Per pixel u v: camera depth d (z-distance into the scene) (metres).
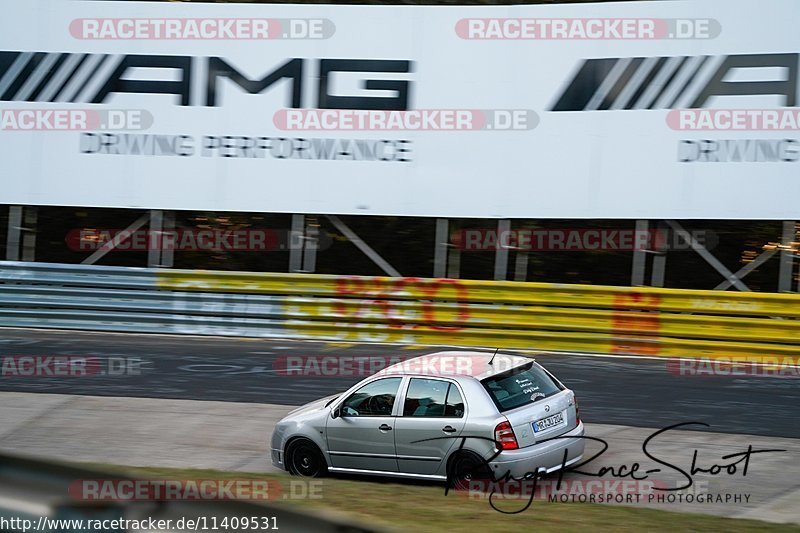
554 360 46.56
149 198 55.97
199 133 55.44
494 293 49.41
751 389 40.09
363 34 53.66
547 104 51.91
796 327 44.53
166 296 53.34
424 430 27.97
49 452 32.97
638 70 50.69
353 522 11.28
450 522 22.33
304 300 51.91
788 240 52.00
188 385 42.47
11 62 57.31
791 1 48.56
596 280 62.97
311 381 43.00
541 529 21.61
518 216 52.25
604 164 51.25
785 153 48.75
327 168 54.12
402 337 50.62
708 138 49.78
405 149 53.34
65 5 56.84
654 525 22.08
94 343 51.28
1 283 54.72
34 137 57.09
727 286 52.94
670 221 53.62
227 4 55.19
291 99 54.44
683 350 46.59
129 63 56.19
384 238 64.12
